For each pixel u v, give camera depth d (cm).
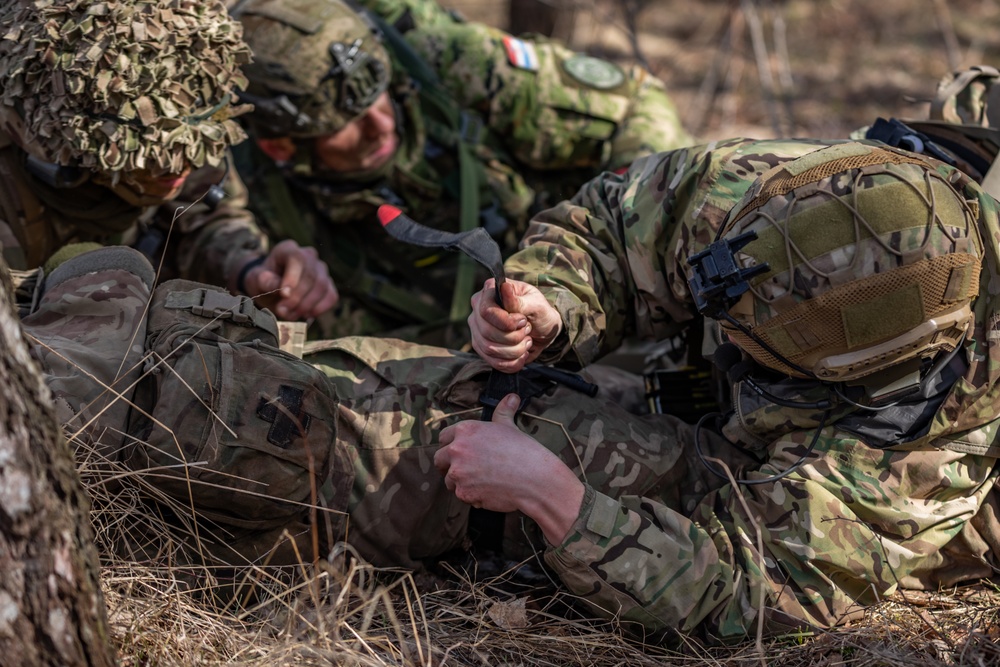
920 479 162
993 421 164
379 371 182
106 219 217
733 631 161
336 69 255
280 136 263
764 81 520
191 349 160
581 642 166
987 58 717
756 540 164
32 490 109
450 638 168
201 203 257
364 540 174
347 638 160
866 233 146
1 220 212
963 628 165
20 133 191
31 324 164
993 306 161
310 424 163
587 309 188
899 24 786
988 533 174
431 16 324
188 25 187
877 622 165
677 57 696
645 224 188
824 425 166
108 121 183
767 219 152
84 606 115
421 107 281
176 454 154
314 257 252
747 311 156
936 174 153
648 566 160
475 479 162
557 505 160
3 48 183
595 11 472
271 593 159
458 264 290
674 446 184
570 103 287
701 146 185
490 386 181
